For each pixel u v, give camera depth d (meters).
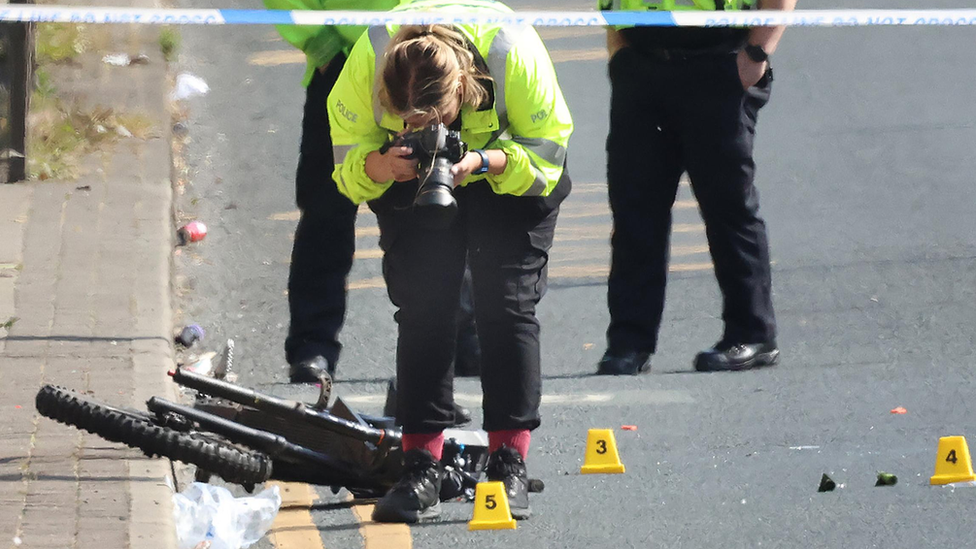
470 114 15.94
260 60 39.91
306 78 22.66
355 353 23.98
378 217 16.88
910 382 22.42
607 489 18.22
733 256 23.16
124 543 14.54
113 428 15.78
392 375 23.00
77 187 28.12
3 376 19.11
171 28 40.34
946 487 17.98
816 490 18.02
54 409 15.87
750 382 22.59
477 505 16.77
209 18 18.92
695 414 21.16
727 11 21.55
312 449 17.48
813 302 26.36
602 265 28.47
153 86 35.38
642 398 21.94
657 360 23.91
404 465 17.03
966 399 21.56
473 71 15.66
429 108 15.29
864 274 27.72
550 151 16.14
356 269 27.91
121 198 27.66
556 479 18.66
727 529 16.75
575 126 36.62
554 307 26.41
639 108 22.98
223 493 16.36
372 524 16.80
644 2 22.34
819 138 36.28
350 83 16.08
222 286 26.53
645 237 23.34
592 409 21.48
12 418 17.58
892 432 20.22
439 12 16.12
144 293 23.00
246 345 24.06
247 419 17.67
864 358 23.62
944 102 39.03
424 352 16.70
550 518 17.16
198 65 39.00
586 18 20.55
